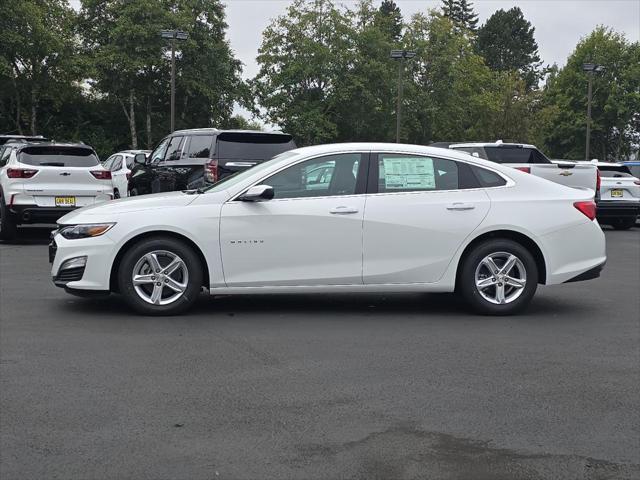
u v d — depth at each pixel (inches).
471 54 2320.4
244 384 200.2
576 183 628.4
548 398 191.9
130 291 279.6
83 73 1807.3
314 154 288.0
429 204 286.7
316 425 170.1
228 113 2075.5
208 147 490.6
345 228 282.0
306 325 274.1
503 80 2349.9
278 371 213.0
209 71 1950.1
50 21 1806.1
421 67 2128.4
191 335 254.8
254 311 298.0
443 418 175.9
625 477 144.9
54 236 287.9
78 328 262.4
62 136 1966.0
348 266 283.4
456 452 155.8
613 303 327.0
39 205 504.1
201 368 215.0
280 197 283.4
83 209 291.9
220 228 278.5
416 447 158.1
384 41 2043.6
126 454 152.5
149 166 573.9
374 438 162.7
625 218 737.0
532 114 2287.2
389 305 315.3
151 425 168.9
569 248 293.6
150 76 1907.0
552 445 160.6
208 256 278.8
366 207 283.9
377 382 203.6
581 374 214.2
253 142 492.4
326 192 285.7
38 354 227.6
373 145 293.0
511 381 206.4
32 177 503.2
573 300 334.0
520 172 298.8
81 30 1904.5
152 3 1801.2
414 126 2087.8
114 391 192.9
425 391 196.2
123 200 291.9
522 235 292.0
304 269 282.2
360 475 143.7
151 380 202.8
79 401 184.7
